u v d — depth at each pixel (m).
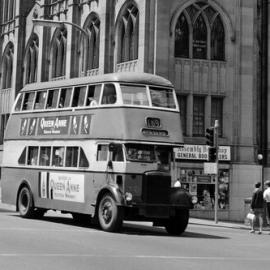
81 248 15.77
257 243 20.56
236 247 18.44
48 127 25.27
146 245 17.39
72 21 46.00
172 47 38.25
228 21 39.69
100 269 12.33
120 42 40.97
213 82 39.25
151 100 22.27
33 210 25.98
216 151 31.56
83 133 23.11
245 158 39.19
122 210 20.91
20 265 12.44
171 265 13.34
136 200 21.11
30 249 15.13
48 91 25.75
